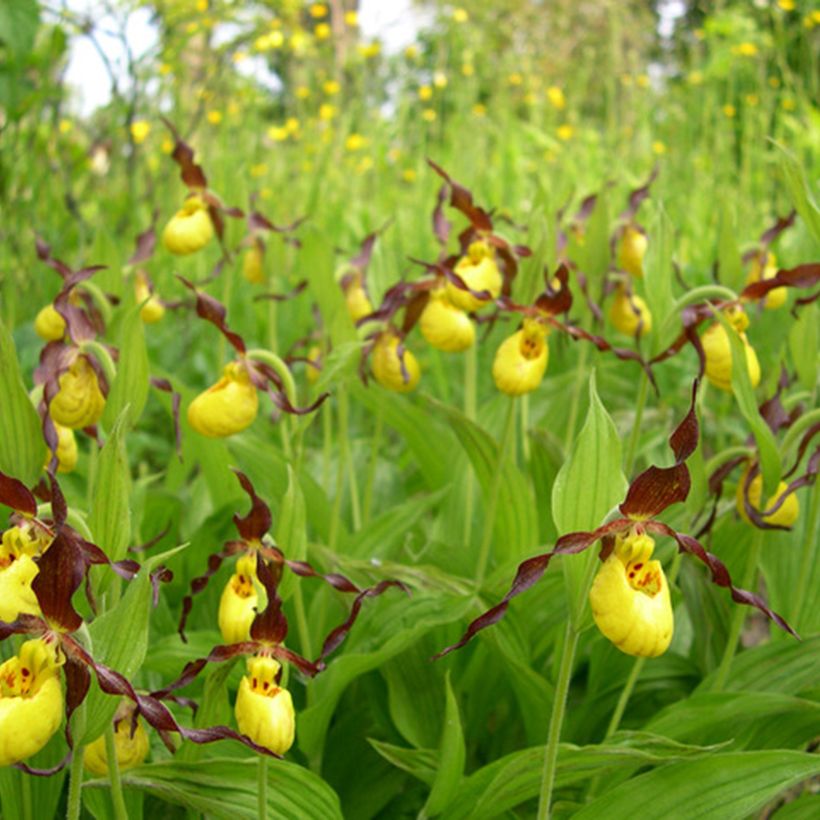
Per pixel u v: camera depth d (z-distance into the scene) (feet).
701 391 1.29
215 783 0.96
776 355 2.03
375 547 1.39
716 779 0.92
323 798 0.97
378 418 1.58
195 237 1.63
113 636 0.79
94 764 0.96
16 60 2.15
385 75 3.99
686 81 4.29
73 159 2.89
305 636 1.22
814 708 1.05
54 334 1.35
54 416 1.13
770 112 3.53
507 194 3.35
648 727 1.07
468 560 1.37
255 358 1.24
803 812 1.05
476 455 1.38
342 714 1.31
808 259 2.09
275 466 1.45
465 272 1.38
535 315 1.26
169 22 2.69
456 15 3.95
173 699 0.94
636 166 3.75
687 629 1.44
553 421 1.81
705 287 1.23
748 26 3.68
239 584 0.99
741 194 3.12
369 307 1.64
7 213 2.41
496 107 4.04
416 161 3.63
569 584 0.87
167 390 1.23
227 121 3.22
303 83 3.83
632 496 0.81
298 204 3.23
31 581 0.80
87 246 2.61
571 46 4.36
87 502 1.47
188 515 1.63
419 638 1.23
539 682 1.16
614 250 1.60
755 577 1.17
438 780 1.04
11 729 0.73
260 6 2.86
